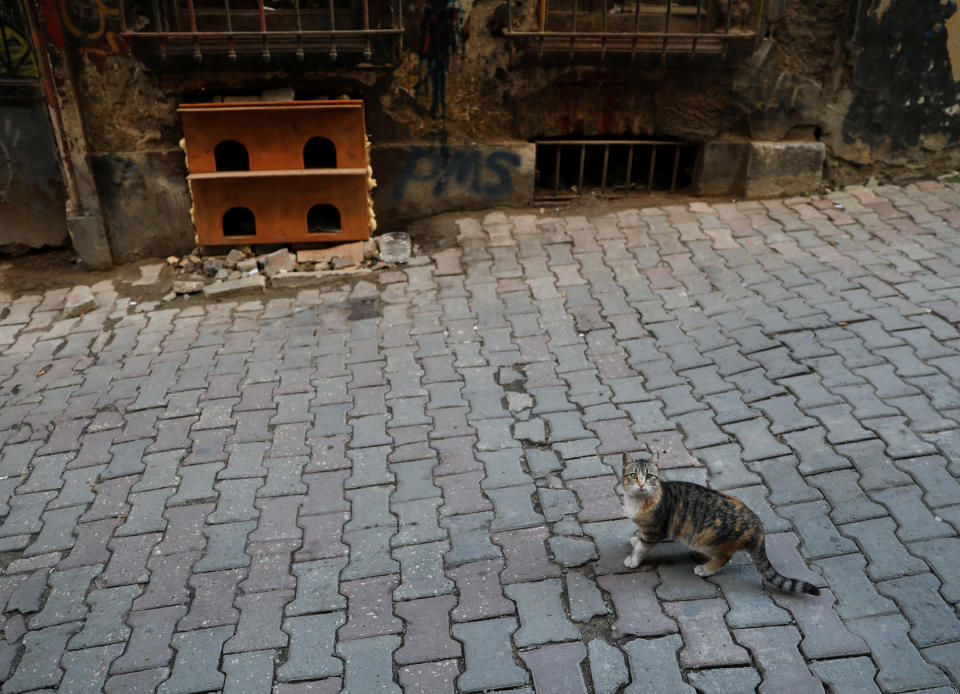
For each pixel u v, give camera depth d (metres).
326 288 7.10
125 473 5.02
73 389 5.91
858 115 7.82
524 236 7.55
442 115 7.52
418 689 3.50
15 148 7.36
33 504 4.82
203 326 6.66
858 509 4.19
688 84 7.61
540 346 6.02
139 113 7.16
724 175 8.04
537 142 7.93
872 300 6.09
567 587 3.96
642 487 3.68
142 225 7.55
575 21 7.25
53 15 6.62
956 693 3.24
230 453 5.12
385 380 5.76
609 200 8.18
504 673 3.54
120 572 4.28
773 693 3.32
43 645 3.88
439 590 4.01
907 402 4.90
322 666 3.64
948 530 3.99
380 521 4.48
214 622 3.93
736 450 4.75
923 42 7.48
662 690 3.39
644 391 5.41
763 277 6.62
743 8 7.33
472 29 7.18
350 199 7.29
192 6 6.70
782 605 3.73
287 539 4.41
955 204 7.63
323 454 5.05
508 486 4.66
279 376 5.90
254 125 6.98
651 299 6.49
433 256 7.41
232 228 7.63
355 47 7.00
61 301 7.14
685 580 3.94
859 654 3.45
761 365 5.49
